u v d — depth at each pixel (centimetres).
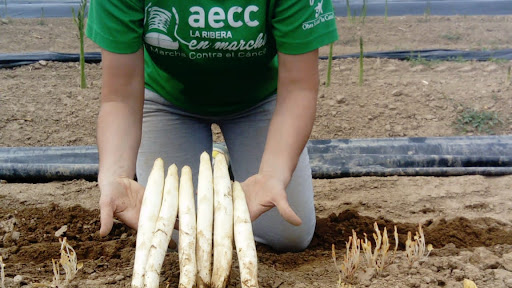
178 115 238
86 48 523
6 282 192
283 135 191
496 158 331
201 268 164
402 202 292
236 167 249
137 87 195
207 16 190
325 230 265
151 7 191
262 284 198
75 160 335
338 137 366
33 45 522
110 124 192
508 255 215
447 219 275
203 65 207
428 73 457
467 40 551
